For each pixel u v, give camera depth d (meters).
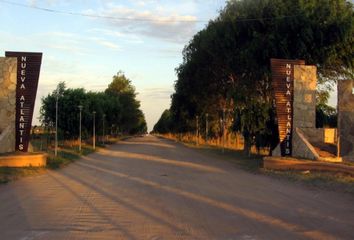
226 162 30.41
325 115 36.03
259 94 34.47
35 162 23.56
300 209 11.91
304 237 8.73
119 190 15.74
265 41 31.22
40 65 25.62
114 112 71.88
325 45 31.50
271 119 32.00
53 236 8.73
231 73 39.03
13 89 25.44
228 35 34.16
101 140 63.06
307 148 24.67
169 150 47.06
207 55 41.72
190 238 8.65
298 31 31.08
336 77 34.84
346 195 14.52
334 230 9.35
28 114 25.42
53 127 46.12
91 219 10.49
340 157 24.12
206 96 48.66
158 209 11.90
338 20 30.91
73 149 40.66
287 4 32.00
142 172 22.62
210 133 63.84
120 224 9.95
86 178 19.73
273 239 8.55
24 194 14.63
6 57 25.47
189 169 24.56
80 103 46.78
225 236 8.81
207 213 11.32
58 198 13.80
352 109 25.72
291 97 26.33
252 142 34.41
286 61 26.41
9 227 9.53
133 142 75.69
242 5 34.31
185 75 49.00
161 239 8.56
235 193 15.01
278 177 20.22
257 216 10.92
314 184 17.23
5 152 24.61
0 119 25.34
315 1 31.80
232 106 42.66
